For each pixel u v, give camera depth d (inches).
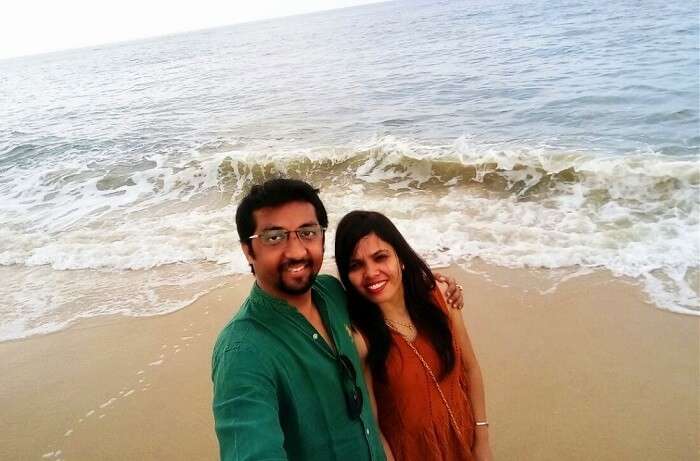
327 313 62.9
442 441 73.4
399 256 73.0
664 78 473.1
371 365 71.7
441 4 2551.7
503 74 624.4
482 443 83.3
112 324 194.2
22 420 147.9
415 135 418.6
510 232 223.9
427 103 538.0
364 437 57.6
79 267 247.3
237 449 45.1
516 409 130.2
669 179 251.4
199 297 206.2
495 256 206.5
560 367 142.7
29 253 269.3
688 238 199.8
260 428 45.9
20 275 247.0
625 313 161.8
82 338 187.3
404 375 71.6
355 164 352.2
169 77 1168.2
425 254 214.4
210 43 2377.0
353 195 300.4
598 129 368.2
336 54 1118.4
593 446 116.5
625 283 177.0
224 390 49.1
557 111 429.4
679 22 763.4
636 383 133.0
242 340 51.6
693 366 136.3
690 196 236.8
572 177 277.4
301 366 53.4
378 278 70.6
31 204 356.5
